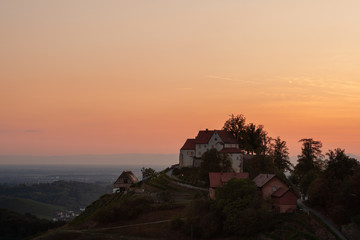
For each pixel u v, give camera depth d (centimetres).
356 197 10112
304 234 9769
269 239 10238
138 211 13775
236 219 10950
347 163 11544
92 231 12781
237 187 11750
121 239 11650
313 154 16100
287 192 11550
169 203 14400
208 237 11362
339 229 9731
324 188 11294
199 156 18975
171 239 11581
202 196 14675
